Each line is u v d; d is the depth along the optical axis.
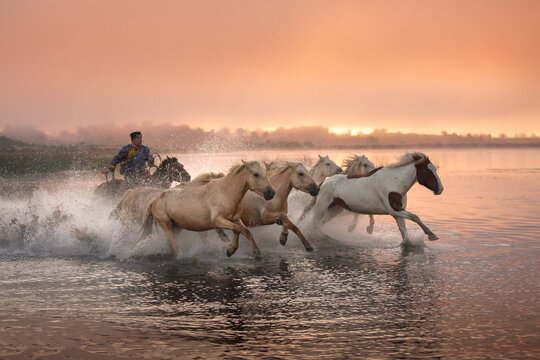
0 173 36.56
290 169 11.15
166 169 13.34
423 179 11.59
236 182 9.98
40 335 6.30
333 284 8.48
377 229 14.24
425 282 8.52
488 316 6.82
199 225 10.19
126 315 7.03
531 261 9.91
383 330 6.38
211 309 7.26
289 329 6.45
